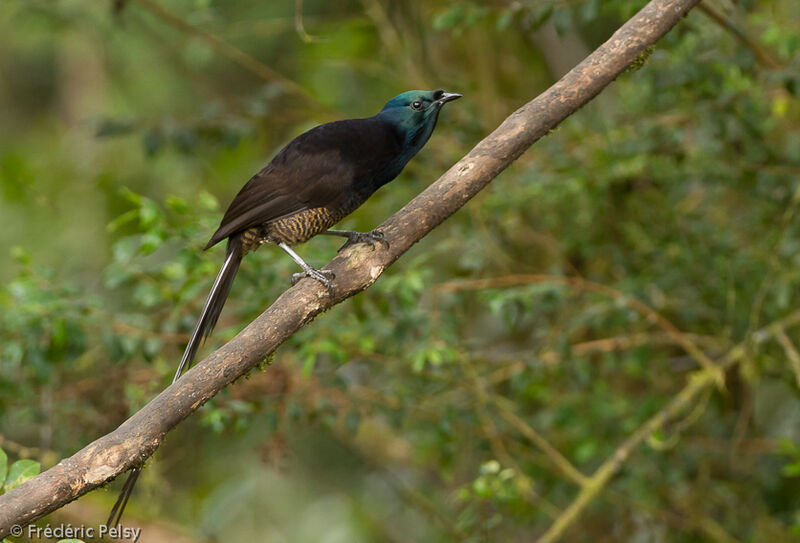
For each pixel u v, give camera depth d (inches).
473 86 533.6
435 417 436.5
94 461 223.0
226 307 425.4
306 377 368.2
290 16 618.8
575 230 480.1
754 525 462.0
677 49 421.7
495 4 517.0
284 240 326.6
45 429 408.8
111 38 611.2
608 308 437.1
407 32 562.6
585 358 448.8
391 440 572.7
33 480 218.1
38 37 652.1
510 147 272.1
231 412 386.6
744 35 402.9
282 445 406.9
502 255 464.1
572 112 275.4
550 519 466.0
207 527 494.3
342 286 260.2
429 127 339.6
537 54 595.2
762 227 458.0
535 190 440.1
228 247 328.2
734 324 460.1
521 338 543.5
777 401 529.0
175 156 605.3
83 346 381.1
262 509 561.0
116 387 407.8
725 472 509.0
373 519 573.0
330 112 514.6
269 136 548.7
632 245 483.5
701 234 463.8
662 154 455.5
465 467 495.8
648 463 466.0
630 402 482.6
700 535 469.4
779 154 454.6
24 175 484.1
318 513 569.3
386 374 454.6
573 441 470.0
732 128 433.7
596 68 275.7
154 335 394.9
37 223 622.2
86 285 557.9
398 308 403.5
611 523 505.4
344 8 596.7
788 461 469.7
